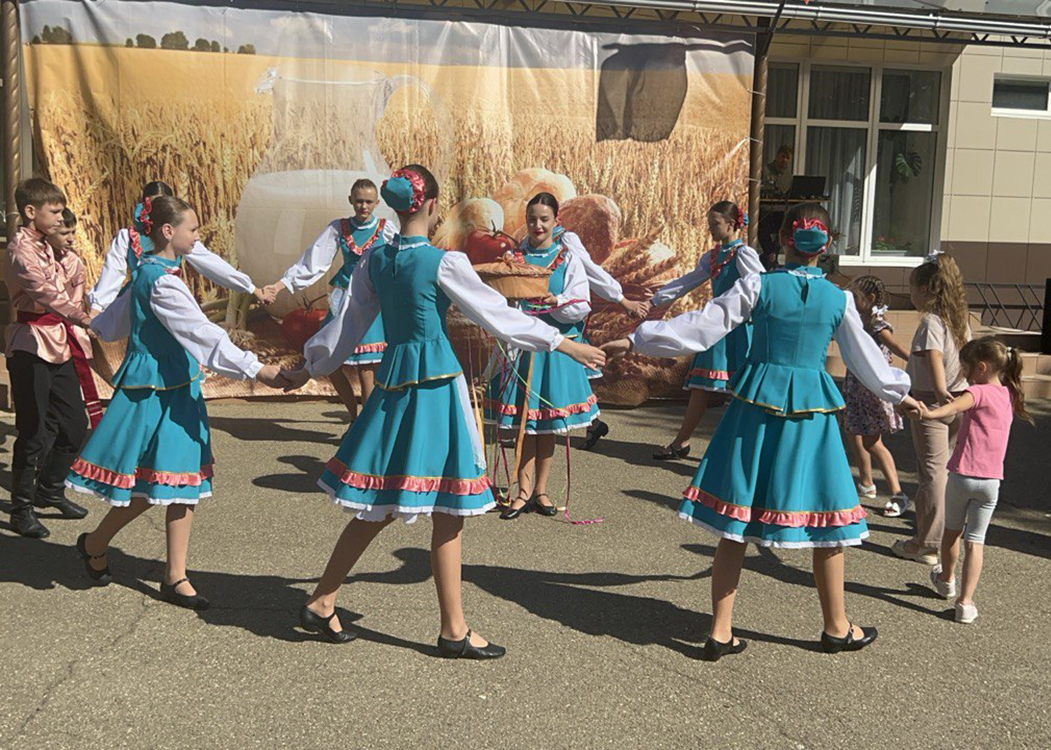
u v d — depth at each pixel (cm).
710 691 370
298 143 786
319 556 493
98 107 755
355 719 341
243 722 336
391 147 800
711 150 841
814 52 1220
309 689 360
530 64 810
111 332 428
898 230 1294
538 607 441
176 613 421
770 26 810
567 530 548
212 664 376
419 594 448
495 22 802
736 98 838
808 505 379
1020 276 1284
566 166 823
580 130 822
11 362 509
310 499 583
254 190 785
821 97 1254
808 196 1166
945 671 393
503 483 625
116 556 485
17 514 509
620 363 863
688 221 845
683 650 403
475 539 528
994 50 1247
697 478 395
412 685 365
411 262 365
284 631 407
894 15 796
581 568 491
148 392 412
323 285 803
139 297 407
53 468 534
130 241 552
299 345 809
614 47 819
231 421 773
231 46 767
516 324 370
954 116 1252
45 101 748
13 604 425
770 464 380
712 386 680
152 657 381
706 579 481
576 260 573
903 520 587
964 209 1269
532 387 561
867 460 623
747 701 363
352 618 420
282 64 776
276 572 470
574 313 556
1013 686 382
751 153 848
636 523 563
